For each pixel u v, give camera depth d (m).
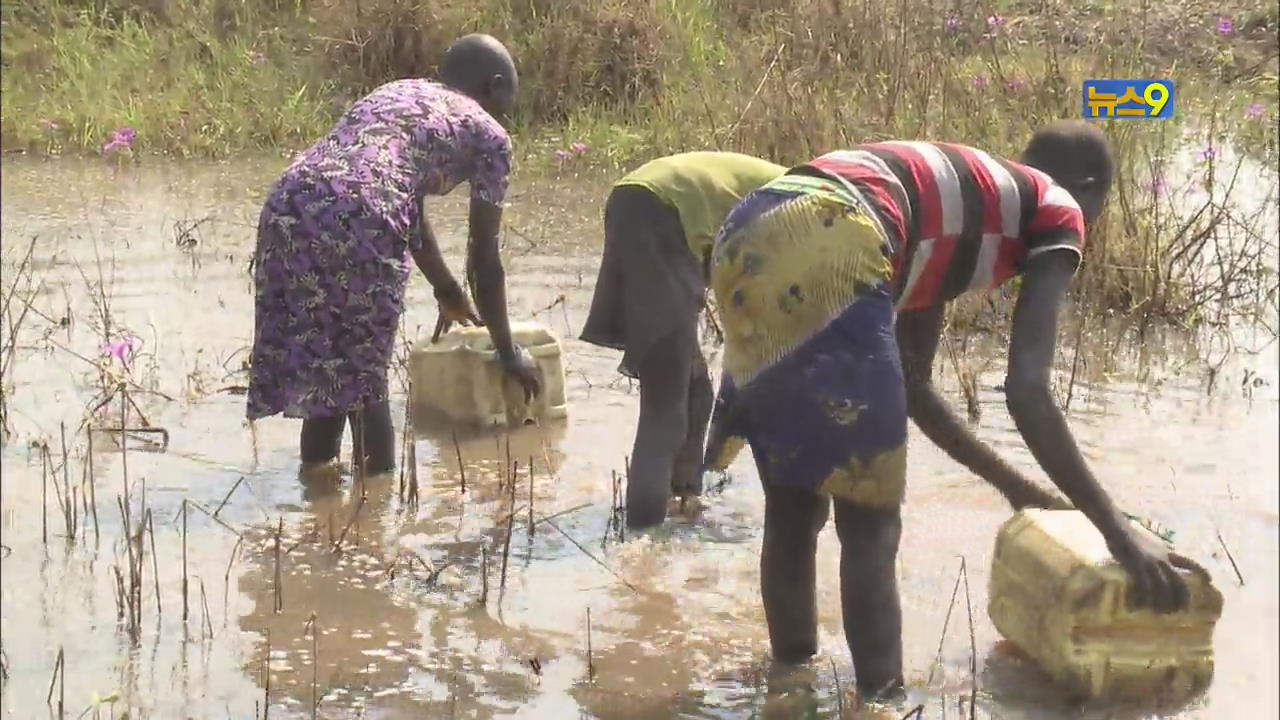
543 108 11.39
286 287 5.04
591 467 5.36
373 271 5.04
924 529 4.75
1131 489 4.99
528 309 7.02
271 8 12.85
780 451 3.61
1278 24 12.18
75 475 5.11
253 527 4.79
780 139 7.94
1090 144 4.04
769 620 3.93
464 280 7.36
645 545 4.70
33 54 12.12
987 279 3.80
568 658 3.97
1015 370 3.61
